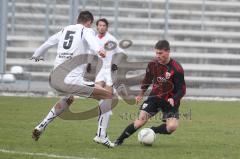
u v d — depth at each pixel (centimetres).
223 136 3662
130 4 7638
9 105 5300
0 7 6681
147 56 7306
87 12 3106
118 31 7512
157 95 3075
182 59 7650
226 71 7600
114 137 3541
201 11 7894
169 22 7762
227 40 7850
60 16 7269
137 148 3033
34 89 6581
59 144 3098
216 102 6369
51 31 7281
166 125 3105
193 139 3478
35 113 4738
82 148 2970
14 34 7300
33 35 7344
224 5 8019
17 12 7338
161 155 2809
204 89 6956
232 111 5422
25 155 2683
